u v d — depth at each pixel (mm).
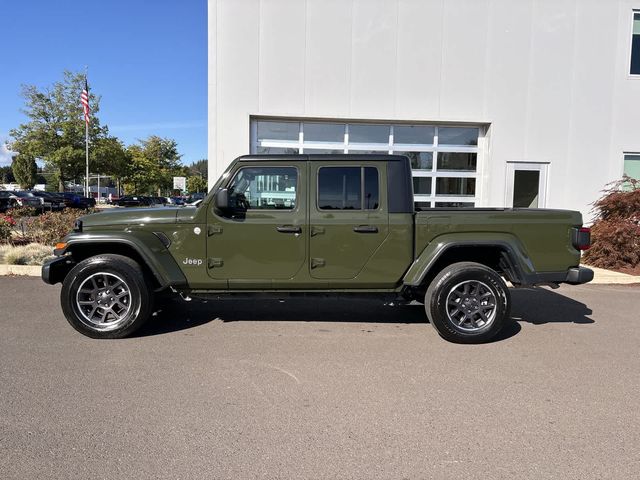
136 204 40469
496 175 12352
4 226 11086
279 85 11656
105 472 2701
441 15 11859
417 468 2779
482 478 2689
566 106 12312
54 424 3232
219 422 3295
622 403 3672
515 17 12016
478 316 5164
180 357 4551
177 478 2658
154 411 3439
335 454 2916
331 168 5098
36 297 6898
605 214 10750
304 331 5477
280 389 3855
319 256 5102
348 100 11836
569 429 3254
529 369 4367
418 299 5578
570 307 6828
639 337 5398
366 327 5680
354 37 11719
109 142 43031
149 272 5234
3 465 2752
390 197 5102
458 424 3309
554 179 12453
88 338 5070
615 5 12164
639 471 2770
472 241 5062
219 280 5121
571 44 12172
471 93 12109
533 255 5160
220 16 11406
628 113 12469
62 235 11023
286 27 11555
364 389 3875
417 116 12031
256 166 5090
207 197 5078
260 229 5059
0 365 4285
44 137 40969
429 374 4219
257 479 2658
